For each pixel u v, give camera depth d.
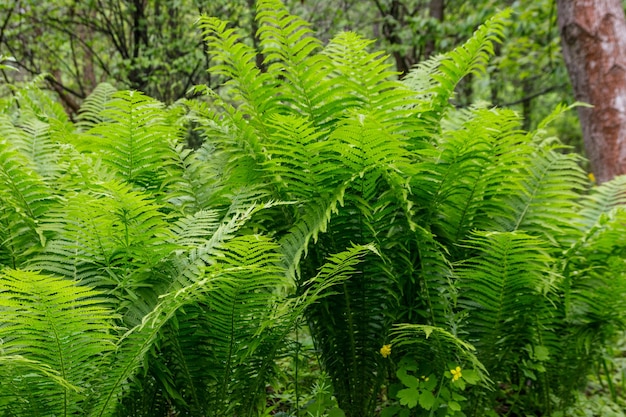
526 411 2.40
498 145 1.96
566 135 11.16
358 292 2.05
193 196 2.12
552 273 1.89
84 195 1.63
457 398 1.89
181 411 1.89
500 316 2.02
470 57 2.03
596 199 2.57
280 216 2.10
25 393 1.47
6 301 1.29
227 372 1.82
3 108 2.94
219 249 1.77
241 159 2.07
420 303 2.08
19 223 1.88
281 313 1.77
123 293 1.76
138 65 7.24
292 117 1.73
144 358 1.63
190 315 1.70
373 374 2.15
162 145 2.20
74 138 2.54
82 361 1.49
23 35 8.05
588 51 4.28
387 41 8.46
